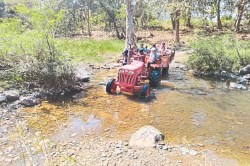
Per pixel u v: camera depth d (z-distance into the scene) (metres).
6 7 20.28
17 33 11.66
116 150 5.86
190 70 13.02
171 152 5.86
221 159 5.68
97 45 17.59
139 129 6.58
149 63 10.22
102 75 11.59
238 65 12.48
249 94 9.88
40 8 10.89
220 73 12.13
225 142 6.41
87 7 29.20
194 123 7.37
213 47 12.71
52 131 6.55
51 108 7.90
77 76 10.52
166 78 11.69
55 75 8.97
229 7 26.45
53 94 8.90
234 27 29.41
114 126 7.01
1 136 6.18
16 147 5.75
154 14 26.00
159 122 7.36
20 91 8.70
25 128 6.53
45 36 10.40
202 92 9.98
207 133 6.83
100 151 5.80
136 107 8.32
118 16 26.70
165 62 11.76
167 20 39.41
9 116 7.21
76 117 7.41
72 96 8.95
